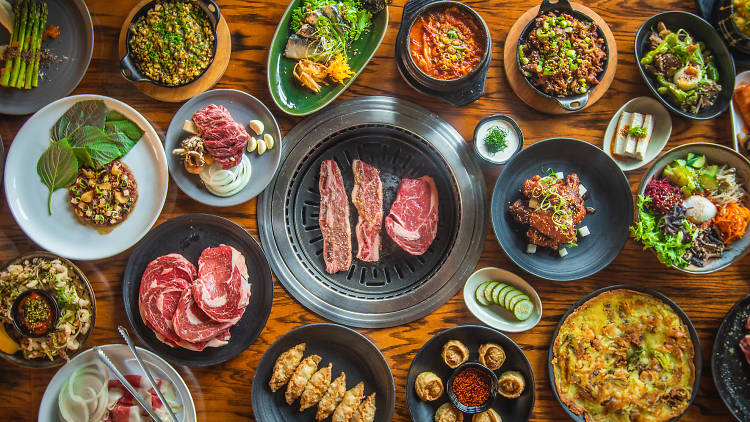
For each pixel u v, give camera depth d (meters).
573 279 2.43
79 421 2.35
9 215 2.47
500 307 2.52
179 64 2.43
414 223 2.69
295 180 2.65
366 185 2.71
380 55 2.61
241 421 2.45
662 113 2.55
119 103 2.37
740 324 2.47
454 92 2.48
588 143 2.48
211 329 2.34
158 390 2.24
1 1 2.39
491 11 2.63
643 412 2.43
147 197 2.44
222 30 2.54
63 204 2.39
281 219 2.57
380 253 2.72
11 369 2.43
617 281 2.56
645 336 2.48
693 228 2.40
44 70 2.47
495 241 2.57
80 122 2.38
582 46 2.49
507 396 2.40
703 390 2.51
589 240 2.56
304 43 2.50
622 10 2.65
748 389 2.46
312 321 2.52
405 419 2.48
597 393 2.43
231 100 2.48
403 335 2.52
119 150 2.39
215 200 2.44
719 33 2.57
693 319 2.56
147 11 2.43
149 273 2.38
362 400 2.49
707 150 2.48
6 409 2.43
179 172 2.44
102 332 2.44
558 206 2.38
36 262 2.37
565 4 2.51
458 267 2.57
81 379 2.38
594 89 2.57
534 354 2.51
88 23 2.47
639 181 2.60
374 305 2.55
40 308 2.29
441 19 2.47
